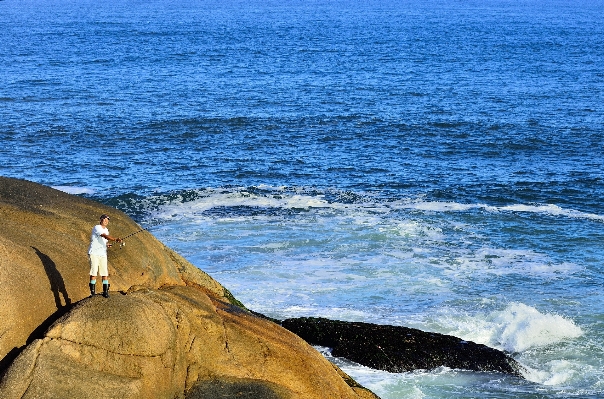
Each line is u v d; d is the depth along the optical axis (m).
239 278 32.12
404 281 32.47
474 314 29.47
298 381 17.72
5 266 16.23
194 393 16.50
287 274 32.78
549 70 109.88
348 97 83.50
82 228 19.80
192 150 58.34
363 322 27.61
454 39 159.88
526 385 24.94
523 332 27.94
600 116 74.44
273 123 68.56
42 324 15.96
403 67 110.88
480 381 25.02
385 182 49.78
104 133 63.25
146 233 21.25
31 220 19.33
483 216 42.22
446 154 58.47
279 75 100.06
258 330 18.45
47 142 59.81
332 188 47.94
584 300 31.06
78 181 49.16
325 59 118.88
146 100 78.75
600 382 25.17
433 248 36.72
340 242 37.09
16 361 14.48
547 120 71.75
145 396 15.08
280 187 47.91
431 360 25.70
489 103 80.81
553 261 35.53
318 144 61.00
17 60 110.44
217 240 37.16
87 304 15.64
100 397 14.38
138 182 49.03
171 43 141.50
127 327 15.34
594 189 49.00
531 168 54.44
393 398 23.67
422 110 75.94
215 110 73.75
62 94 81.56
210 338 17.33
